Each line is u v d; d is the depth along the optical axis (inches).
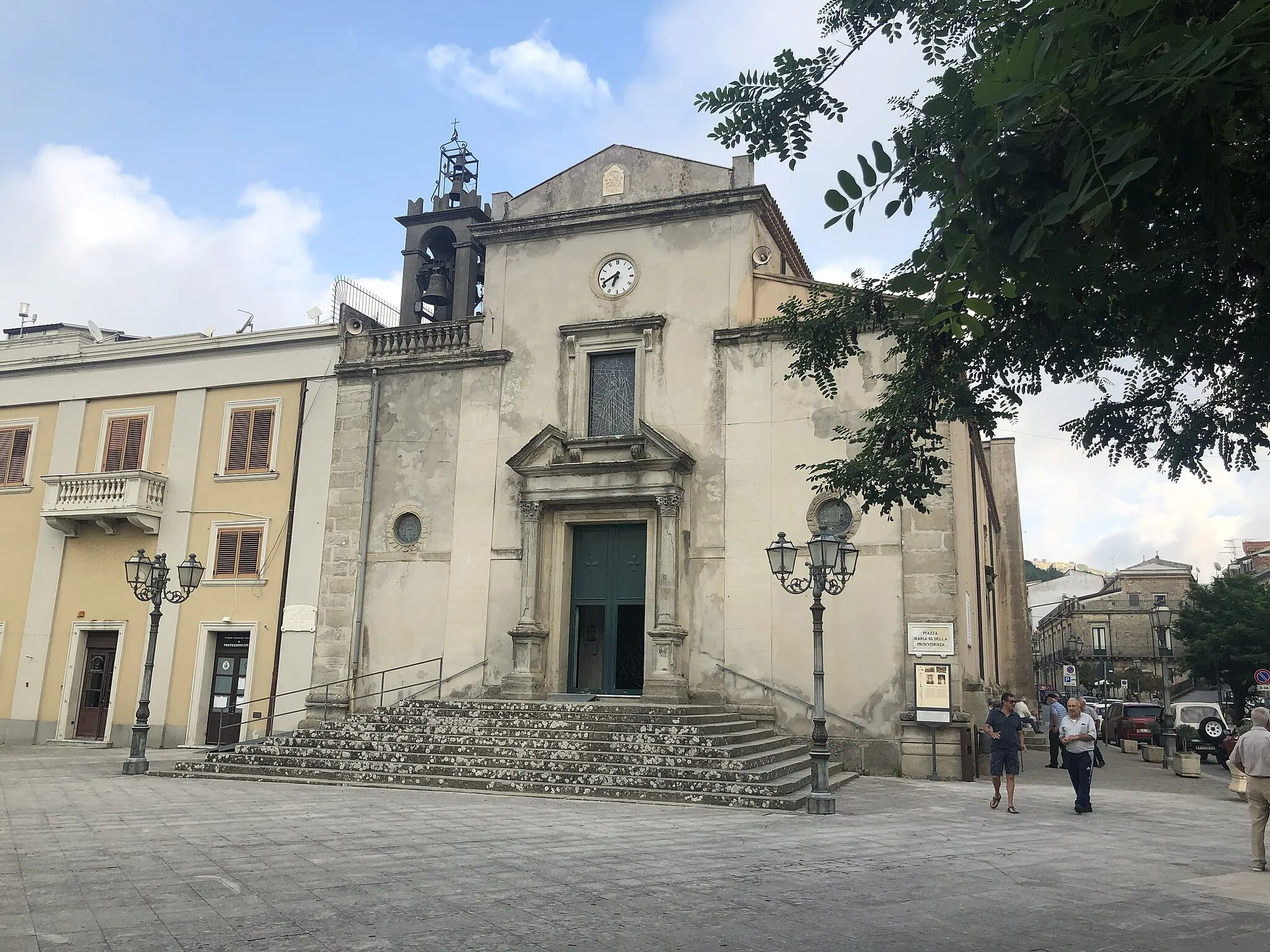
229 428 978.1
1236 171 167.0
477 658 836.6
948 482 741.9
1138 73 137.4
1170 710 956.6
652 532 812.6
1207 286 218.2
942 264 171.2
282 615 908.0
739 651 768.3
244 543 944.9
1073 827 499.5
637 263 866.8
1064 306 196.7
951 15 278.7
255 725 892.6
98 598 992.9
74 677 984.9
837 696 737.0
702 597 787.4
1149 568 2955.2
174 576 960.9
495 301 906.7
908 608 732.0
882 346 777.6
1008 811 548.1
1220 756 1046.4
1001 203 159.9
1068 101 147.7
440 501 883.4
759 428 800.3
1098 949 259.3
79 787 605.3
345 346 954.1
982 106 157.2
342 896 298.2
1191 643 2053.4
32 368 1072.8
